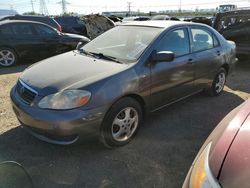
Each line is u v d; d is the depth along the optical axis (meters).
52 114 2.81
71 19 14.38
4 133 3.64
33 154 3.18
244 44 7.79
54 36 8.99
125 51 3.70
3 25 8.13
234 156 1.69
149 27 4.06
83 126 2.87
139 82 3.35
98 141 3.25
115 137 3.27
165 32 3.87
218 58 4.99
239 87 6.12
